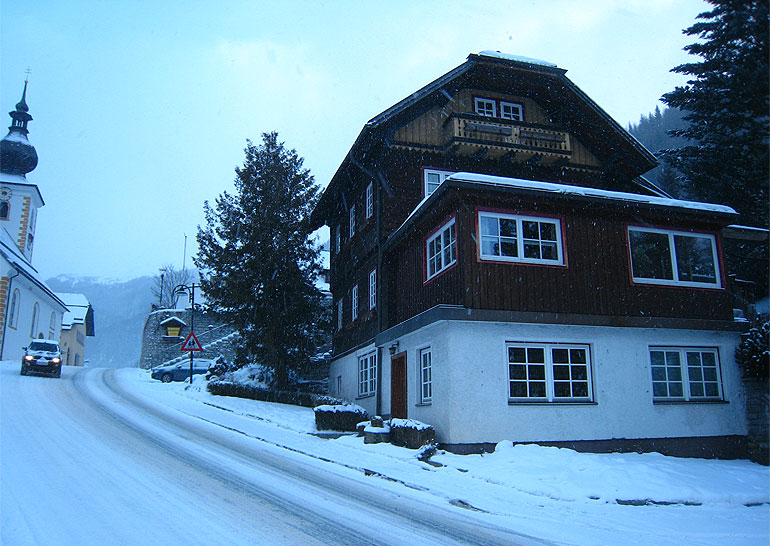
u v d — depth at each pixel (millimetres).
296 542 5773
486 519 7258
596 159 20703
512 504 8148
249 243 23250
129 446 10836
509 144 18781
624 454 12500
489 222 13148
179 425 14477
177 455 10242
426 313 12844
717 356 14312
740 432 13859
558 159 19531
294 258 23984
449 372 12102
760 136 23469
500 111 20109
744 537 6984
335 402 18562
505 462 10656
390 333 15484
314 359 26281
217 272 23922
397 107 18234
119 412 16141
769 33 22531
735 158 24188
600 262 13797
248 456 10750
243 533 5949
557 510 7953
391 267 17969
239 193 24594
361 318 20047
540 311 12977
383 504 7727
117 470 8641
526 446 11656
